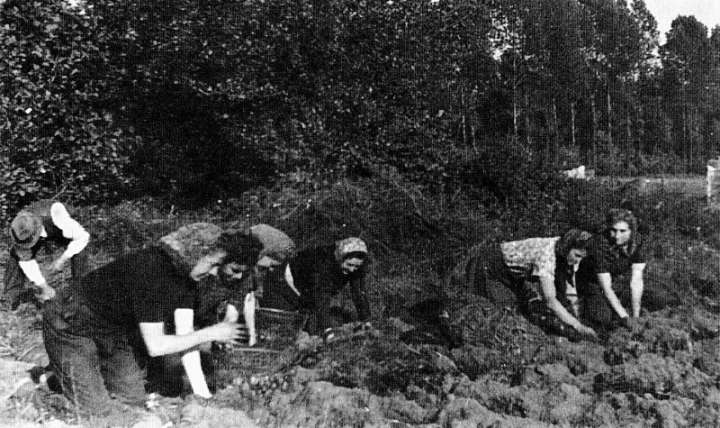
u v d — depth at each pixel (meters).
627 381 5.47
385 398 5.19
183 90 13.77
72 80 12.68
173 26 13.02
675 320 6.97
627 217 6.82
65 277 8.63
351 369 5.75
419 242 9.59
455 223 9.92
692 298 8.30
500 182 12.21
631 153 29.53
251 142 13.16
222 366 5.96
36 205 6.91
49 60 12.08
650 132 34.03
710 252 10.30
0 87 11.50
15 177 11.46
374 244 9.51
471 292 7.19
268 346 6.38
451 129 14.24
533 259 6.66
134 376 5.15
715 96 27.78
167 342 4.68
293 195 10.52
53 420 4.77
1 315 7.52
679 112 29.39
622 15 41.28
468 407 4.87
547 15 39.38
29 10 11.87
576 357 6.06
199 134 14.88
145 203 14.05
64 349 4.84
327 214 9.84
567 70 40.78
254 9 13.02
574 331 6.71
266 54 13.10
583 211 11.71
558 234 10.84
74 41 12.49
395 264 9.09
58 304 4.82
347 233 9.62
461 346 6.56
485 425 4.59
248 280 6.13
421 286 8.29
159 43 13.20
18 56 11.79
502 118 40.50
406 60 13.34
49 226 6.89
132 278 4.71
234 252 4.63
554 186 12.59
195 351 5.22
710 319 7.34
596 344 6.47
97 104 13.76
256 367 5.99
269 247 6.19
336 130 13.15
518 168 12.38
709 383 5.49
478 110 37.84
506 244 6.94
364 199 10.12
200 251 4.66
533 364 6.00
